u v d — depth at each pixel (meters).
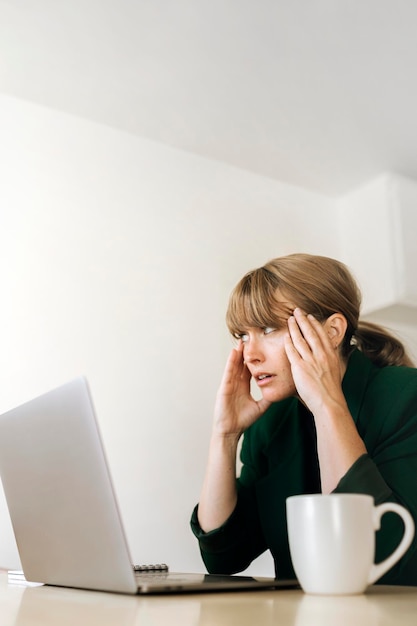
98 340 1.78
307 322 1.21
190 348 1.91
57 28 1.60
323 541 0.65
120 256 1.88
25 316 1.70
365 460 0.92
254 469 1.43
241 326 1.35
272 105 1.91
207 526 1.23
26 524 0.86
